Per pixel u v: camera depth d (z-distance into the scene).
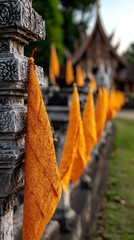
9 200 2.12
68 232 4.52
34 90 2.06
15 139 2.06
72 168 3.29
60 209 4.61
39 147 2.03
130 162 11.52
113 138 15.41
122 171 10.19
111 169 10.40
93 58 38.09
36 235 2.03
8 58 1.94
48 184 2.04
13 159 1.99
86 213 5.56
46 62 13.50
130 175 9.73
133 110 38.56
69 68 14.10
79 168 3.31
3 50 2.01
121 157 12.38
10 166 2.01
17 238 2.92
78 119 3.18
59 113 4.56
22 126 2.09
